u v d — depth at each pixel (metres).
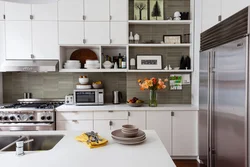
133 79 3.49
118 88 3.68
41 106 3.12
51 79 3.65
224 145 2.13
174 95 3.53
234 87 1.92
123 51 3.64
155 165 1.09
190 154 3.09
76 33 3.21
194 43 3.28
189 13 3.45
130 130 1.45
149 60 3.49
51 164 1.10
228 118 2.04
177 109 3.05
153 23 3.39
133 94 3.50
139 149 1.34
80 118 3.02
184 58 3.49
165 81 3.39
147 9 3.43
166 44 3.27
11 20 3.18
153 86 3.14
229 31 2.06
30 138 1.70
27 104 3.35
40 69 3.15
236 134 1.89
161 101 3.53
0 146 1.71
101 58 3.31
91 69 3.28
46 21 3.20
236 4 1.98
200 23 2.99
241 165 1.82
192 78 3.40
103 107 3.10
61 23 3.20
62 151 1.30
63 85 3.66
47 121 2.94
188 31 3.51
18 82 3.64
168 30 3.51
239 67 1.83
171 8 3.49
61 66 3.30
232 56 1.96
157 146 1.40
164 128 3.06
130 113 3.05
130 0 3.46
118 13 3.23
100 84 3.42
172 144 3.08
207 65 2.55
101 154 1.25
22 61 3.21
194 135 3.07
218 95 2.26
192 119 3.06
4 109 2.92
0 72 3.55
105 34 3.23
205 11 2.79
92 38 3.22
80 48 3.61
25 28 3.19
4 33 3.19
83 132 1.79
